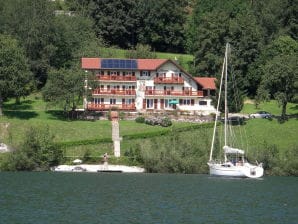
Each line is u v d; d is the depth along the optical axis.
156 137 161.12
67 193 105.19
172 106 195.00
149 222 81.56
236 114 187.25
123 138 158.62
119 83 194.50
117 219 82.94
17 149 144.75
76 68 186.62
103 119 178.75
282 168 148.12
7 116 174.88
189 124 174.75
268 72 186.75
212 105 195.50
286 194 111.44
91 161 146.75
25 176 129.62
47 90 180.38
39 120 172.25
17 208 89.00
